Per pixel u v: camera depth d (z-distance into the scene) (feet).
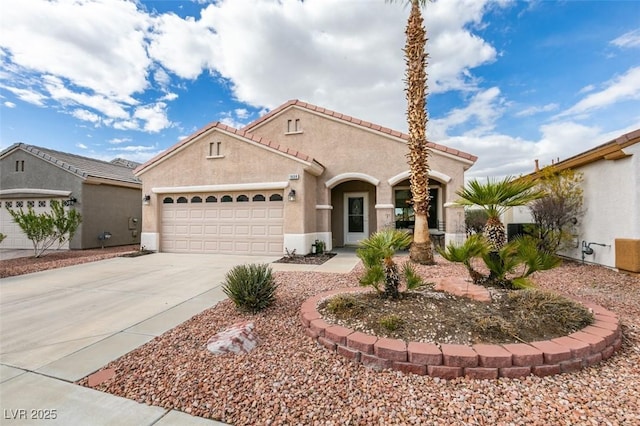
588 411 8.97
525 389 10.11
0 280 28.68
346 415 9.07
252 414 9.26
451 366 10.91
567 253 36.94
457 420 8.76
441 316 14.03
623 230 27.66
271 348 13.51
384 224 44.11
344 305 15.56
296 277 27.35
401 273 19.67
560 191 34.01
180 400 10.02
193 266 34.91
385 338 12.44
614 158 28.07
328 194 47.16
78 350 13.87
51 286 26.11
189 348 13.76
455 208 40.68
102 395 10.42
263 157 42.29
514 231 43.21
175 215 46.55
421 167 31.65
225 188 43.37
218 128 43.96
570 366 11.12
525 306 14.43
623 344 13.15
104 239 56.54
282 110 49.65
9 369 12.25
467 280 18.63
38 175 55.11
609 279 25.43
